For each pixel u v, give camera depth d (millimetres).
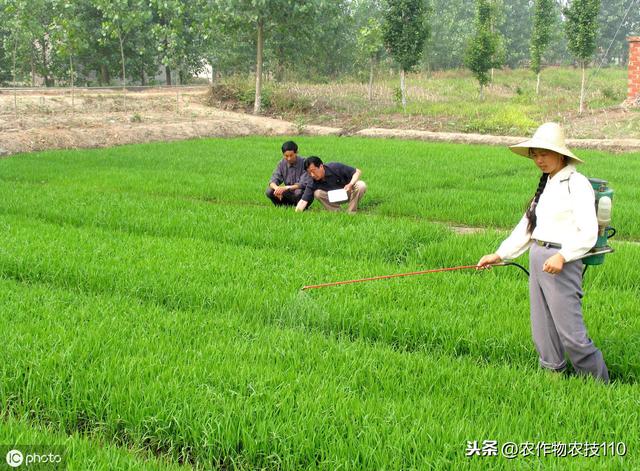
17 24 33969
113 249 9719
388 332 6820
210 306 7621
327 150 23984
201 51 48438
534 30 45312
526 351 6324
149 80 56000
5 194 14320
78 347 6000
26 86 44531
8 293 7660
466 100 41094
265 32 37219
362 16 60969
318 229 11031
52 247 9672
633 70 34500
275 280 8312
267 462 4531
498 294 7996
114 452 4523
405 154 22984
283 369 5750
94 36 46281
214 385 5402
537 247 5578
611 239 11781
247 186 16078
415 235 10828
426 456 4383
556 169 5480
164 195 15398
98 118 30828
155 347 6117
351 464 4387
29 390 5328
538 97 40750
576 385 5457
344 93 41719
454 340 6590
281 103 38094
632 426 4770
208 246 10070
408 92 43969
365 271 8742
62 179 16938
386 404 5004
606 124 31109
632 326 6820
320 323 7105
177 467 4480
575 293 5477
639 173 18531
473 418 4973
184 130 30359
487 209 13688
